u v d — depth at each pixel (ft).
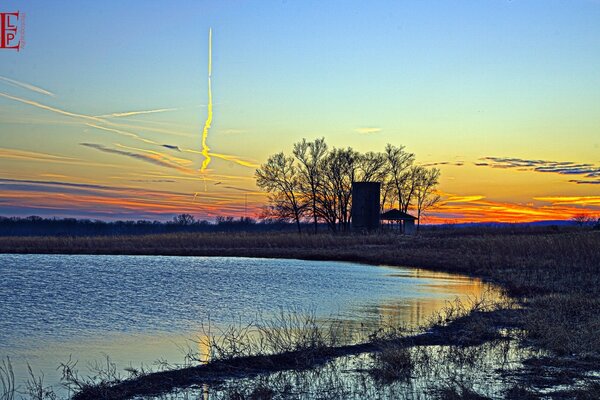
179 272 138.62
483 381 42.34
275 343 52.85
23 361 52.08
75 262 168.86
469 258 151.94
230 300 90.22
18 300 91.45
